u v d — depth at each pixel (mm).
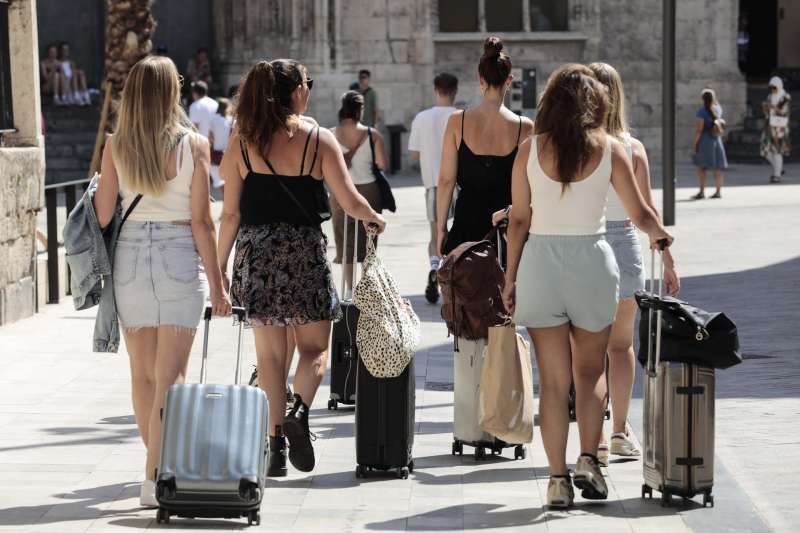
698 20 107625
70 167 90562
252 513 18734
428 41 101562
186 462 18266
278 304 20969
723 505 19797
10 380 29516
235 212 21531
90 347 33750
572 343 21047
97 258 19594
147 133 19344
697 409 19547
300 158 20984
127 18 55875
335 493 20625
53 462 22500
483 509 19703
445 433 24719
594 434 19844
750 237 55969
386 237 58250
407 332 21172
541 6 104125
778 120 85500
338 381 26531
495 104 23531
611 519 19094
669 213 60719
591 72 19609
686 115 108312
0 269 36812
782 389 27984
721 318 19500
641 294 20188
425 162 40188
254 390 18859
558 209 19328
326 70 100125
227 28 102875
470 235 23688
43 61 100750
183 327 19781
